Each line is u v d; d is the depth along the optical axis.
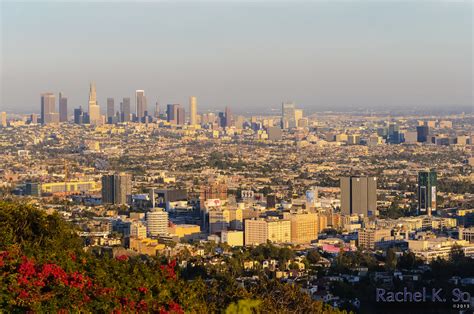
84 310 109.38
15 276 107.62
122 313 113.50
